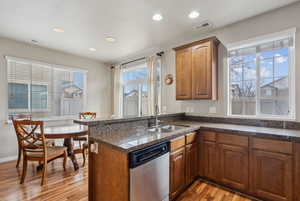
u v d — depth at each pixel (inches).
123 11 87.5
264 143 74.5
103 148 64.5
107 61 195.9
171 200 73.5
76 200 77.4
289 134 70.2
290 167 68.1
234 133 83.5
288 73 88.6
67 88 168.6
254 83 100.6
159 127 95.9
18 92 137.3
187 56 115.9
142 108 169.8
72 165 121.0
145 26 105.7
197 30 111.7
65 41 133.0
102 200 65.7
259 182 75.9
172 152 74.5
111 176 60.8
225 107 108.7
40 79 149.9
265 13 91.0
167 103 142.1
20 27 107.0
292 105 86.1
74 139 129.6
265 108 96.6
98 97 193.3
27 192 83.6
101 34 118.6
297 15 82.0
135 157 55.9
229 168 85.3
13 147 131.6
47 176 102.1
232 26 103.6
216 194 82.9
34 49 142.6
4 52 127.1
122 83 191.6
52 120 153.5
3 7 83.1
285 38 89.1
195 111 123.8
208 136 93.7
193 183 93.3
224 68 109.1
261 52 98.0
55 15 91.9
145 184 59.7
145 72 167.6
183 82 118.1
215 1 78.8
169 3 80.1
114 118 79.9
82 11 87.4
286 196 69.0
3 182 93.5
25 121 93.0
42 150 93.7
